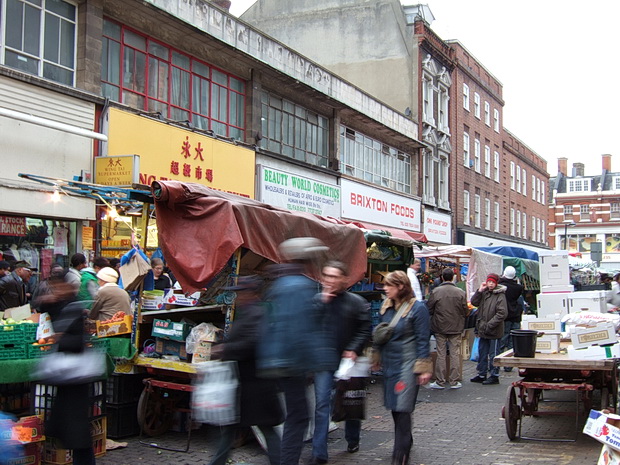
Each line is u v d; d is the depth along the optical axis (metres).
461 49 36.06
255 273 8.16
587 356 7.08
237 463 6.04
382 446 7.02
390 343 5.84
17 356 5.80
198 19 16.28
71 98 12.73
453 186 34.41
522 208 47.62
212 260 6.81
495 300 11.30
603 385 7.60
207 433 7.41
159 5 14.89
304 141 21.73
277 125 20.20
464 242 35.03
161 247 7.04
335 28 32.03
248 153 17.83
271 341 4.68
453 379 10.80
